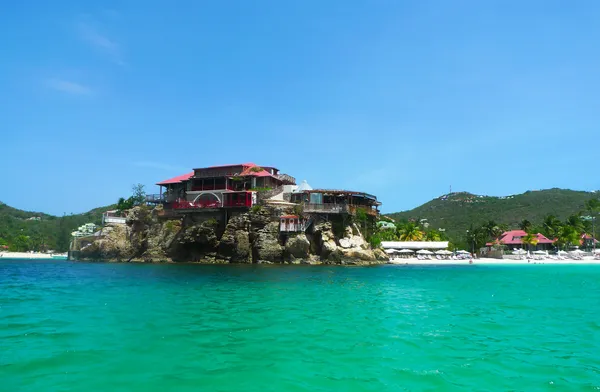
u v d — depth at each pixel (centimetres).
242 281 3559
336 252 6438
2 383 951
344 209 6662
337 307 2158
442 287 3400
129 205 8869
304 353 1233
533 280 4297
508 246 11912
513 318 1886
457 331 1578
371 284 3519
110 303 2186
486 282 3969
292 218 6481
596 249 11600
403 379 1011
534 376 1049
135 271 4862
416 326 1666
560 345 1372
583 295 2867
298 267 5672
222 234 6800
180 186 7756
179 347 1281
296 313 1944
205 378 1001
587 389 962
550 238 12212
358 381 993
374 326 1652
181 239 6856
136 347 1273
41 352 1205
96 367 1074
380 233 10925
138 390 916
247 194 6656
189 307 2084
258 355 1205
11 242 14475
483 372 1075
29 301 2248
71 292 2691
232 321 1717
